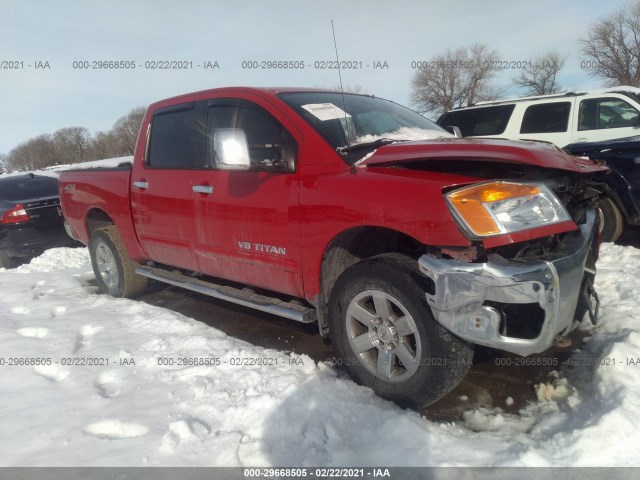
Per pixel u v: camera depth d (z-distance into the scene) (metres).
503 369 3.17
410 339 2.74
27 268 7.30
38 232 7.89
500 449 2.35
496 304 2.41
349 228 2.84
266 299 3.61
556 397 2.83
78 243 8.40
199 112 3.96
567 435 2.31
